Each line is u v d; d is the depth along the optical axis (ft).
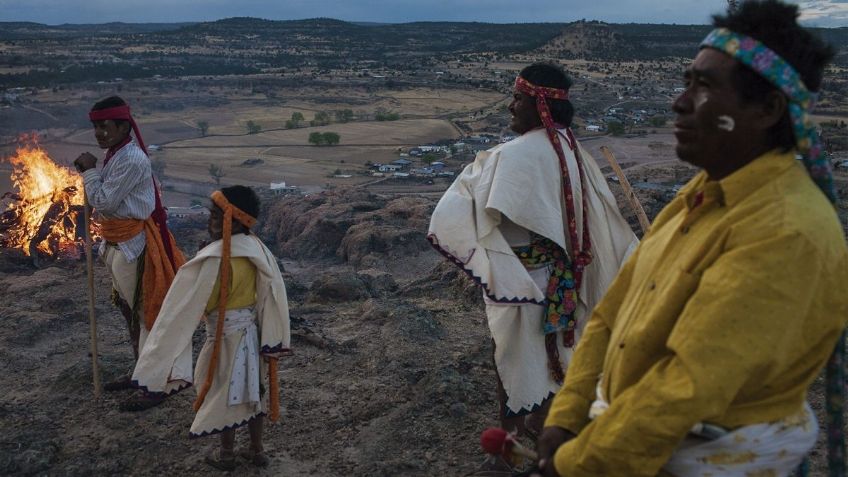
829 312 5.30
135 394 17.29
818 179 5.68
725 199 5.67
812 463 13.28
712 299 5.23
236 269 14.20
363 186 401.08
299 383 18.42
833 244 5.25
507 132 595.06
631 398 5.47
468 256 12.33
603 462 5.47
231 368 14.16
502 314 12.67
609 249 13.20
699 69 5.83
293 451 15.21
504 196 12.17
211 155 512.63
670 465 5.69
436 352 19.86
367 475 13.91
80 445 15.60
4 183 443.73
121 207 17.37
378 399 17.04
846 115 531.50
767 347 5.06
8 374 19.98
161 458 15.06
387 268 60.70
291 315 23.75
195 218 96.48
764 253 5.15
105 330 23.80
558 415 6.73
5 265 46.14
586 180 13.14
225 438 14.42
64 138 569.64
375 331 21.66
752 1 5.70
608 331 6.96
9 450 15.16
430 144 552.82
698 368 5.13
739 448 5.47
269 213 105.50
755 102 5.64
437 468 14.08
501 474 12.96
